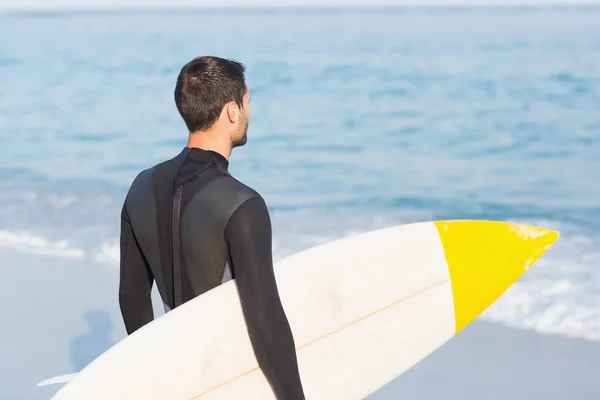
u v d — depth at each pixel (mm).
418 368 9672
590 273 12953
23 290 12328
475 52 46000
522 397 8844
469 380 9281
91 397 4824
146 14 85562
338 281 5809
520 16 73375
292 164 23641
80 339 10312
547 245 6617
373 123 29328
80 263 13773
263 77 39250
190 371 4914
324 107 32281
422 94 34594
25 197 18953
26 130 29266
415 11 84188
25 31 65562
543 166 23203
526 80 36875
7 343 10188
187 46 52281
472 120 29625
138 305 5090
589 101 32062
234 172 22781
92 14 86875
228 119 4727
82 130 29047
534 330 10781
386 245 6121
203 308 4801
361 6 94125
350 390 5703
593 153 24562
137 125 29766
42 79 41062
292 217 17734
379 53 46438
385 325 5941
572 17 70625
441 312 6238
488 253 6465
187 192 4621
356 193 20375
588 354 9953
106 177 21859
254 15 80688
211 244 4523
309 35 56781
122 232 5023
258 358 4625
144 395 4875
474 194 20406
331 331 5676
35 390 8844
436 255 6281
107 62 46344
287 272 5703
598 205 18969
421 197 20141
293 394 4480
